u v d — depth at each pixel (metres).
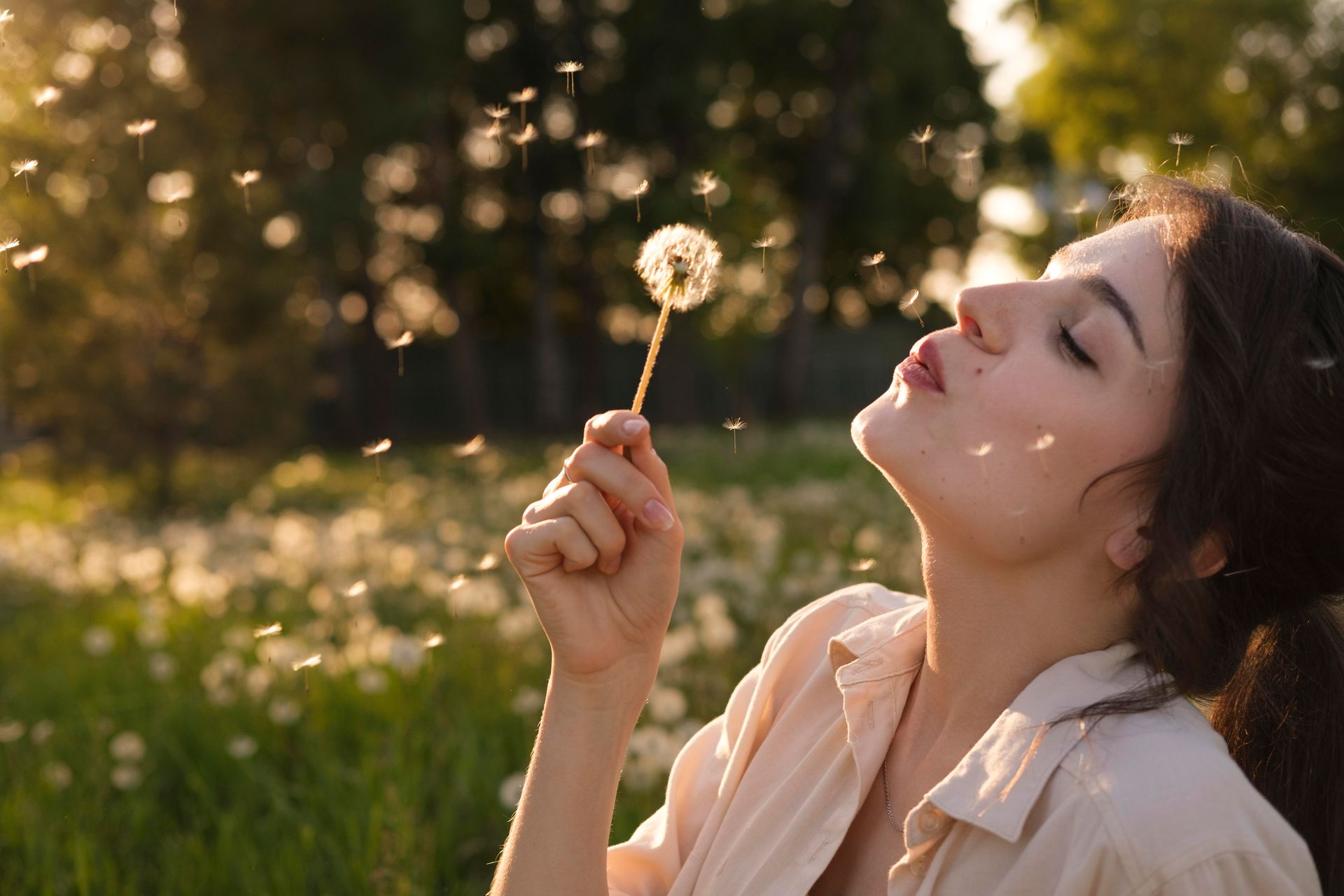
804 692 1.41
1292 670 1.29
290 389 12.67
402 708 3.74
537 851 1.27
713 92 23.78
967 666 1.21
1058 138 30.58
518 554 1.26
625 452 1.29
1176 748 1.00
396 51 20.61
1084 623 1.16
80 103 10.73
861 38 25.66
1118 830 0.97
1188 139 1.35
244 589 6.92
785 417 26.50
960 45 26.03
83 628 6.01
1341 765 1.27
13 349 11.39
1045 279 1.23
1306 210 28.08
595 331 25.67
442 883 2.68
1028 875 1.01
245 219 11.95
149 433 11.83
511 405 28.80
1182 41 28.92
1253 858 0.94
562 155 23.81
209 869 2.69
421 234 25.75
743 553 7.04
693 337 25.58
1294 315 1.10
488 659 4.55
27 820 2.89
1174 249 1.12
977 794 1.07
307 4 19.28
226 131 19.12
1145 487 1.11
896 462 1.16
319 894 2.59
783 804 1.32
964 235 31.20
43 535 10.24
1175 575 1.08
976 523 1.14
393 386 28.30
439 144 24.34
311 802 3.04
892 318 33.03
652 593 1.28
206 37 19.14
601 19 23.62
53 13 10.11
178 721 3.85
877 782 1.30
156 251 11.35
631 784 2.98
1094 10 29.50
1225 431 1.08
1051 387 1.11
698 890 1.35
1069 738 1.05
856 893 1.28
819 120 27.64
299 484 14.45
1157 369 1.08
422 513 10.40
